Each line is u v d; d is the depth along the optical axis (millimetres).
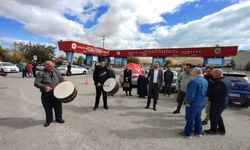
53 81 4484
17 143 3434
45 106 4348
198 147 3504
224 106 4082
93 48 26500
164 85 9383
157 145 3525
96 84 5969
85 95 8750
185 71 5719
